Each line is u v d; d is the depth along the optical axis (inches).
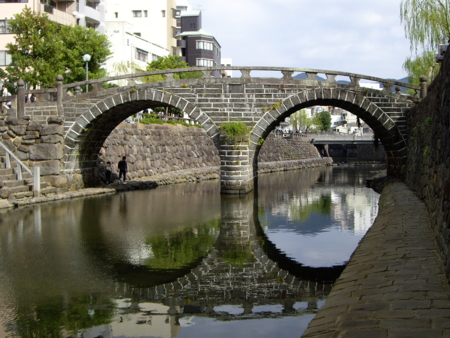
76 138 1198.3
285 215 939.3
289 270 537.0
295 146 3432.6
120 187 1362.0
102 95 1187.3
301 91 1170.0
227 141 1184.8
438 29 1253.7
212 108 1178.0
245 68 1168.2
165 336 360.5
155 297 449.4
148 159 1750.7
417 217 614.9
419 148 917.2
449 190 388.5
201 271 534.9
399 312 280.7
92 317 400.8
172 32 3388.3
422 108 917.8
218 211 984.9
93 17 2346.2
